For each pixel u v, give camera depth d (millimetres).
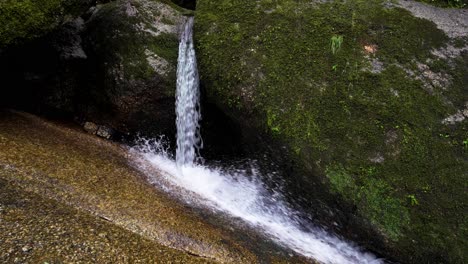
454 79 5367
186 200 5301
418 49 5617
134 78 6480
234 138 6148
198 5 6793
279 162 5410
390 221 4629
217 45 6062
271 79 5559
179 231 4227
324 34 5797
